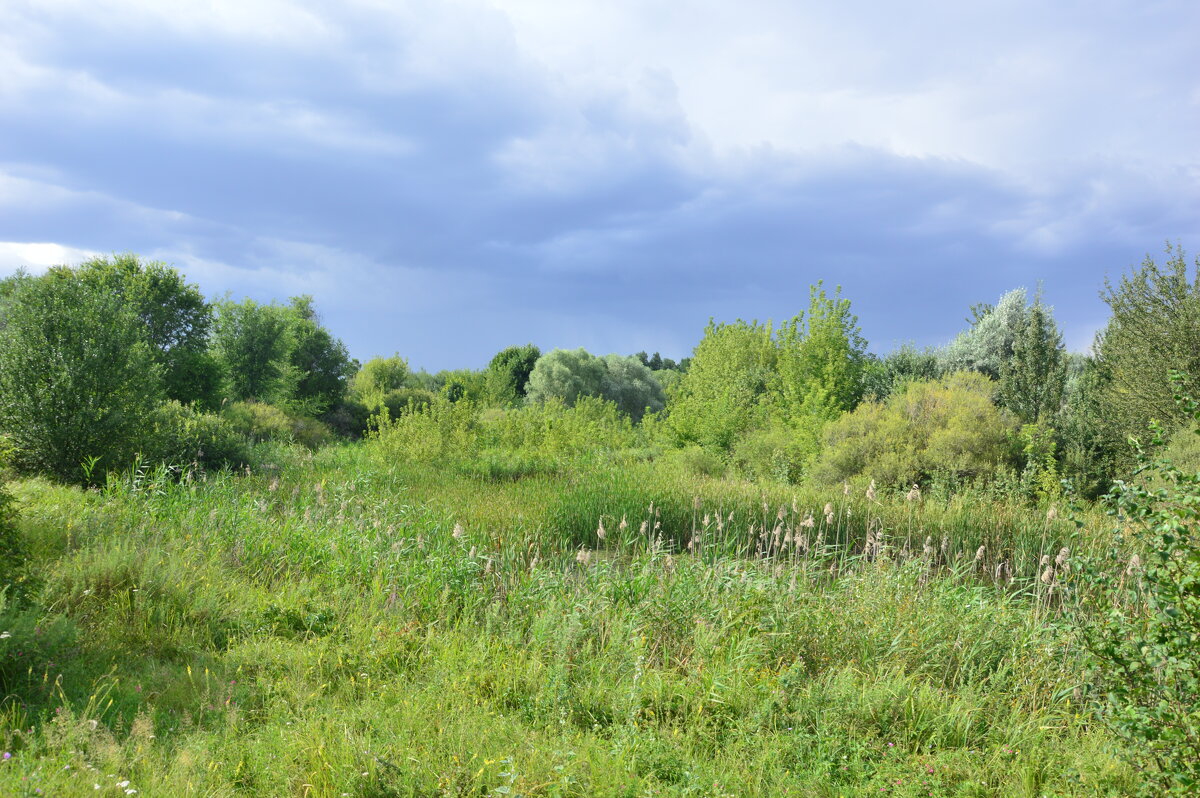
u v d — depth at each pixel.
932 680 5.33
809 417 19.03
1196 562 3.07
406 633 5.98
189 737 4.00
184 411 17.59
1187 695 3.16
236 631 5.99
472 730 4.27
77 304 13.41
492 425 23.58
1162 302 15.52
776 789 3.80
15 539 5.68
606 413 33.22
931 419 14.88
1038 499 13.12
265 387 33.75
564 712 4.72
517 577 7.52
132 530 8.05
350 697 4.86
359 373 46.28
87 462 12.34
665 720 4.71
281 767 3.78
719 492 12.82
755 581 6.73
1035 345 21.42
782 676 5.04
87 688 4.59
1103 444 15.79
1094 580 3.69
